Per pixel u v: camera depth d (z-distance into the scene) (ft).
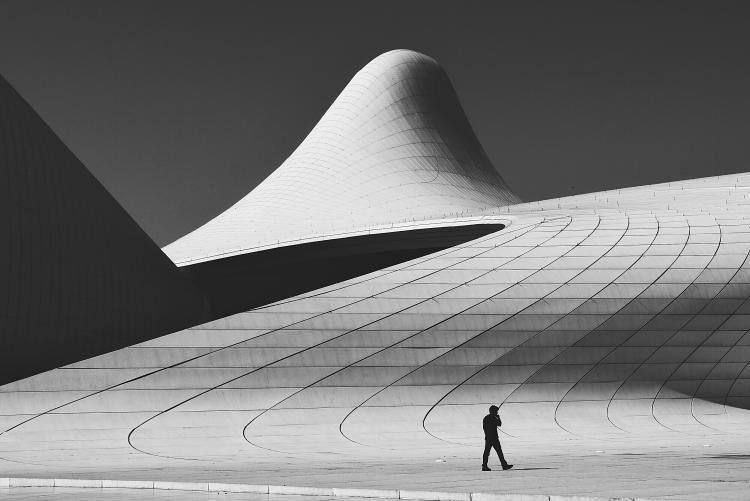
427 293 91.66
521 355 89.15
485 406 85.76
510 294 92.48
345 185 201.57
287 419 80.69
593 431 82.28
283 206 197.47
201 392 80.94
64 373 79.36
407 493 34.32
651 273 95.50
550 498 31.65
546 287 93.56
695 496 30.35
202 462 55.72
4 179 89.10
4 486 42.01
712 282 94.94
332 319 87.76
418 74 223.71
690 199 131.44
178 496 36.14
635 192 149.89
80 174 107.45
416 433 79.41
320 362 84.94
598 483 36.06
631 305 92.84
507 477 40.40
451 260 96.53
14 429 75.15
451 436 78.18
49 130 102.27
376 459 56.18
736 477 37.29
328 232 153.17
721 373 92.02
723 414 89.61
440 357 87.51
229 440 74.33
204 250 173.17
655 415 87.92
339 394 83.66
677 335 92.32
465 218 138.31
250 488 37.73
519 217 124.06
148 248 124.16
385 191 197.16
